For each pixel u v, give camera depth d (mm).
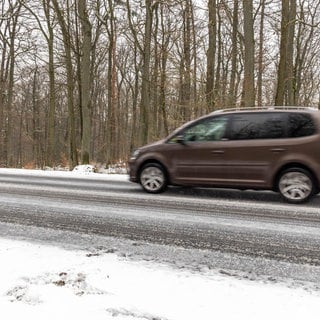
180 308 3740
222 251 5535
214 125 9227
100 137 43062
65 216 7551
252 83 15789
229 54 28953
